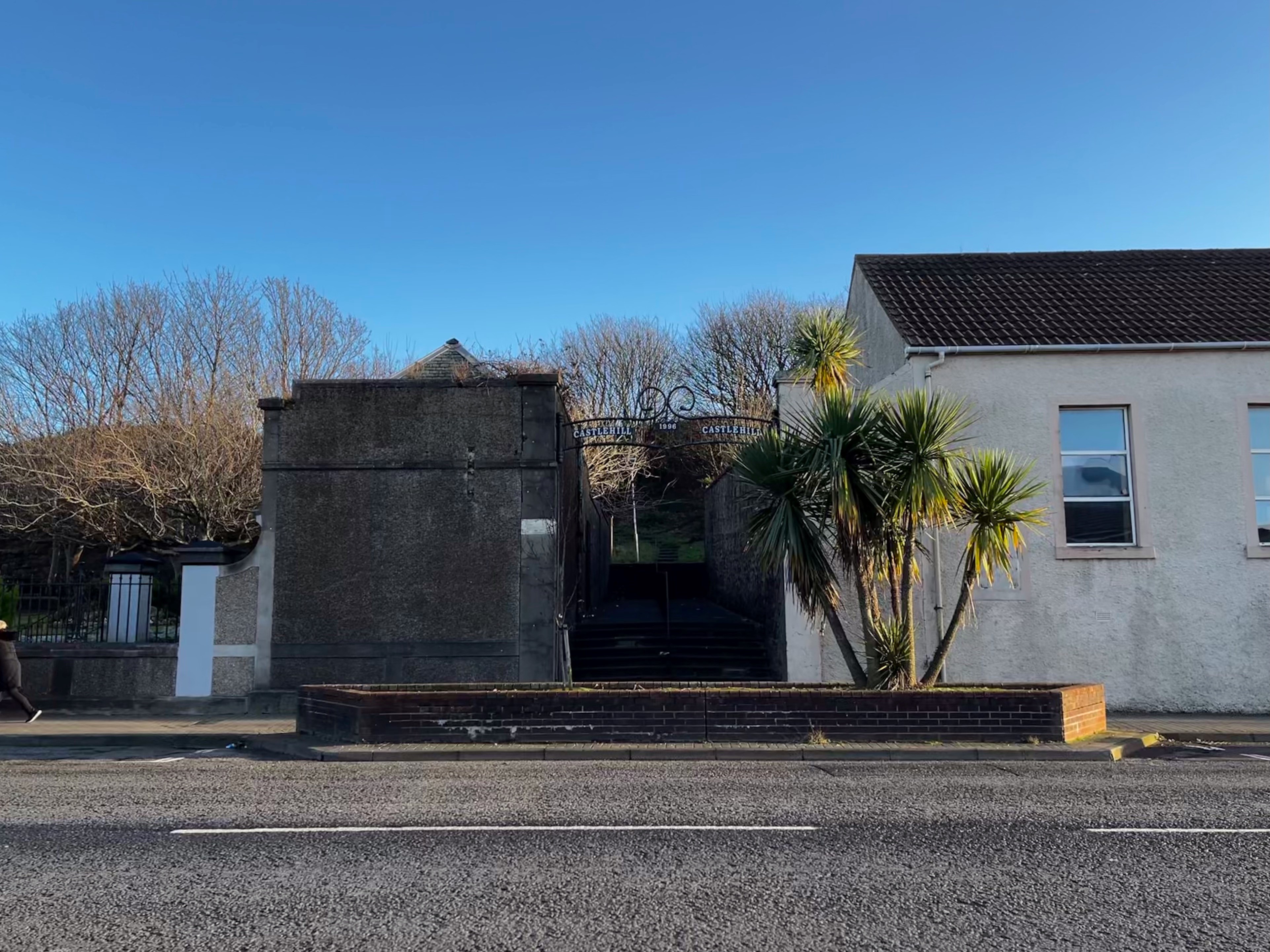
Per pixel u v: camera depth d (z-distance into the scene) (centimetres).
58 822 735
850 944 466
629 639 1825
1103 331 1595
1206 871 590
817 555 1180
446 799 820
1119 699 1499
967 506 1188
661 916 505
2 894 546
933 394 1312
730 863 609
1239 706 1489
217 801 817
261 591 1498
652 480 4497
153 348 2725
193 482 2305
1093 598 1519
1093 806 788
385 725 1132
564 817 746
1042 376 1565
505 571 1497
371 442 1524
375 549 1505
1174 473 1541
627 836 680
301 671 1482
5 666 1389
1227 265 1902
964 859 618
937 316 1678
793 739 1123
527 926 491
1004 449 1545
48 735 1254
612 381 4338
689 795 837
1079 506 1556
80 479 2339
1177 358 1561
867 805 793
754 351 4478
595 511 2519
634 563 3438
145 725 1347
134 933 481
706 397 4453
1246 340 1548
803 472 1170
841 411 1165
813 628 1536
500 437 1523
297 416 1532
